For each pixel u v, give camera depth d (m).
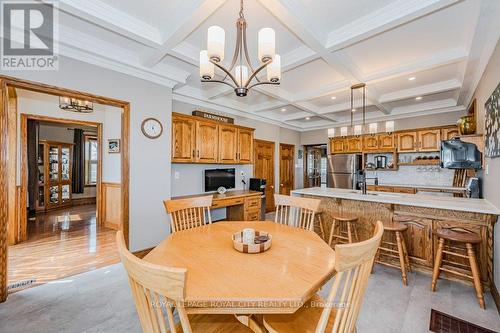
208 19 2.21
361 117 5.72
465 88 3.55
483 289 2.19
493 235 2.19
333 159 5.93
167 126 3.35
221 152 4.24
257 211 4.65
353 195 3.12
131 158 2.97
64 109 4.04
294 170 6.87
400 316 1.88
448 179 4.74
